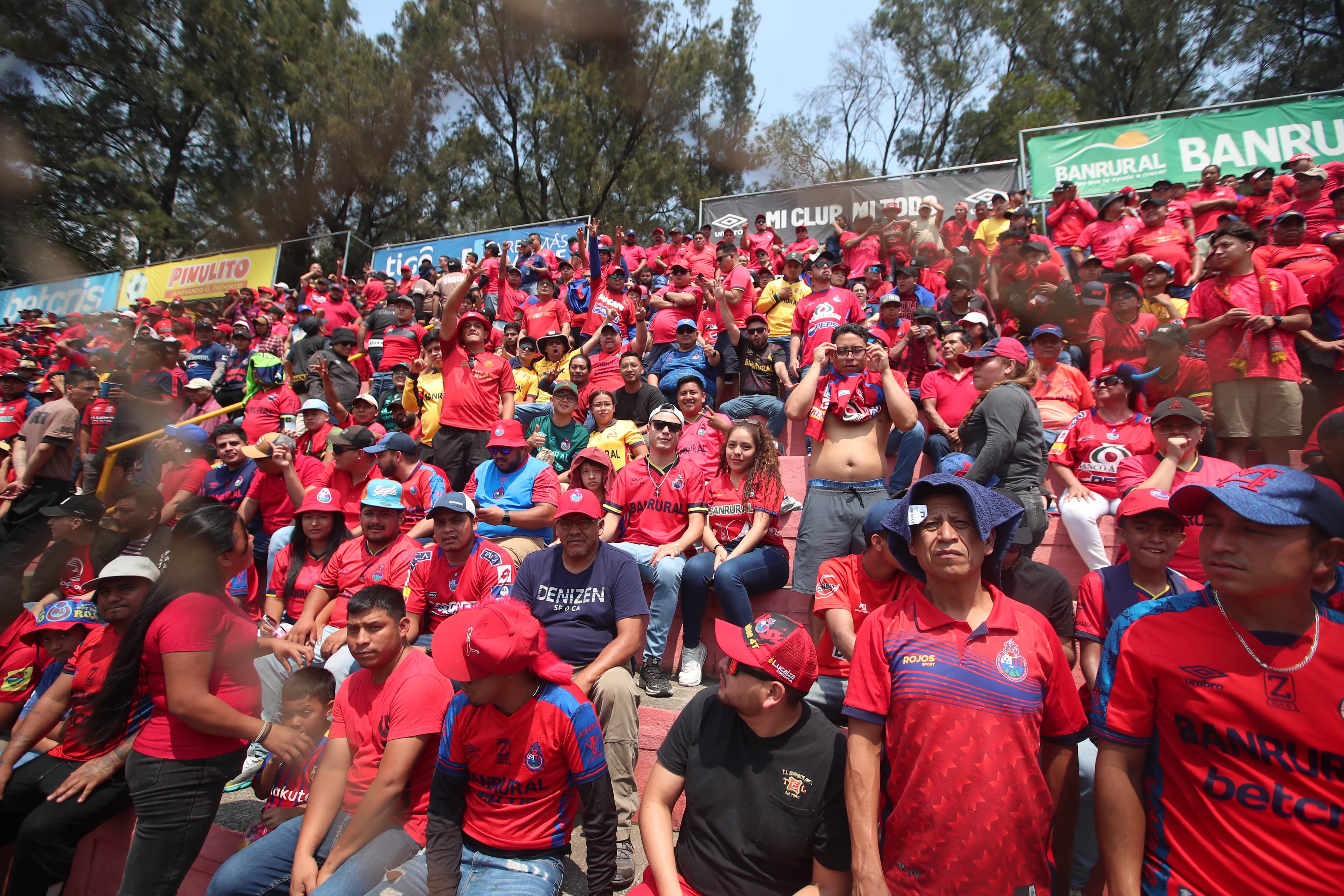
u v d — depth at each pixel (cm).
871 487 444
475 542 442
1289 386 529
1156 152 1038
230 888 292
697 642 450
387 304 1137
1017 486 439
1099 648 309
